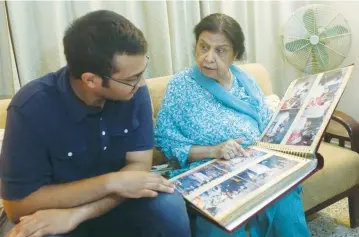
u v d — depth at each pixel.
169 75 1.69
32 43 1.46
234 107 1.25
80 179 0.90
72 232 0.81
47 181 0.85
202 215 0.86
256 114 1.28
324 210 1.77
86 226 0.94
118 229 0.97
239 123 1.23
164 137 1.24
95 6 1.55
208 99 1.24
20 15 1.39
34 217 0.74
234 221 0.83
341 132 1.65
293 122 1.19
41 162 0.81
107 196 0.83
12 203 0.80
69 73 0.80
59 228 0.74
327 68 1.95
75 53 0.72
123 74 0.74
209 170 1.06
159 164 1.48
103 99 0.84
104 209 0.83
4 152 0.78
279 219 1.12
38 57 1.48
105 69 0.72
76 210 0.79
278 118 1.28
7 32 1.36
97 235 0.98
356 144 1.50
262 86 1.81
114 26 0.71
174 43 1.79
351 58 2.19
